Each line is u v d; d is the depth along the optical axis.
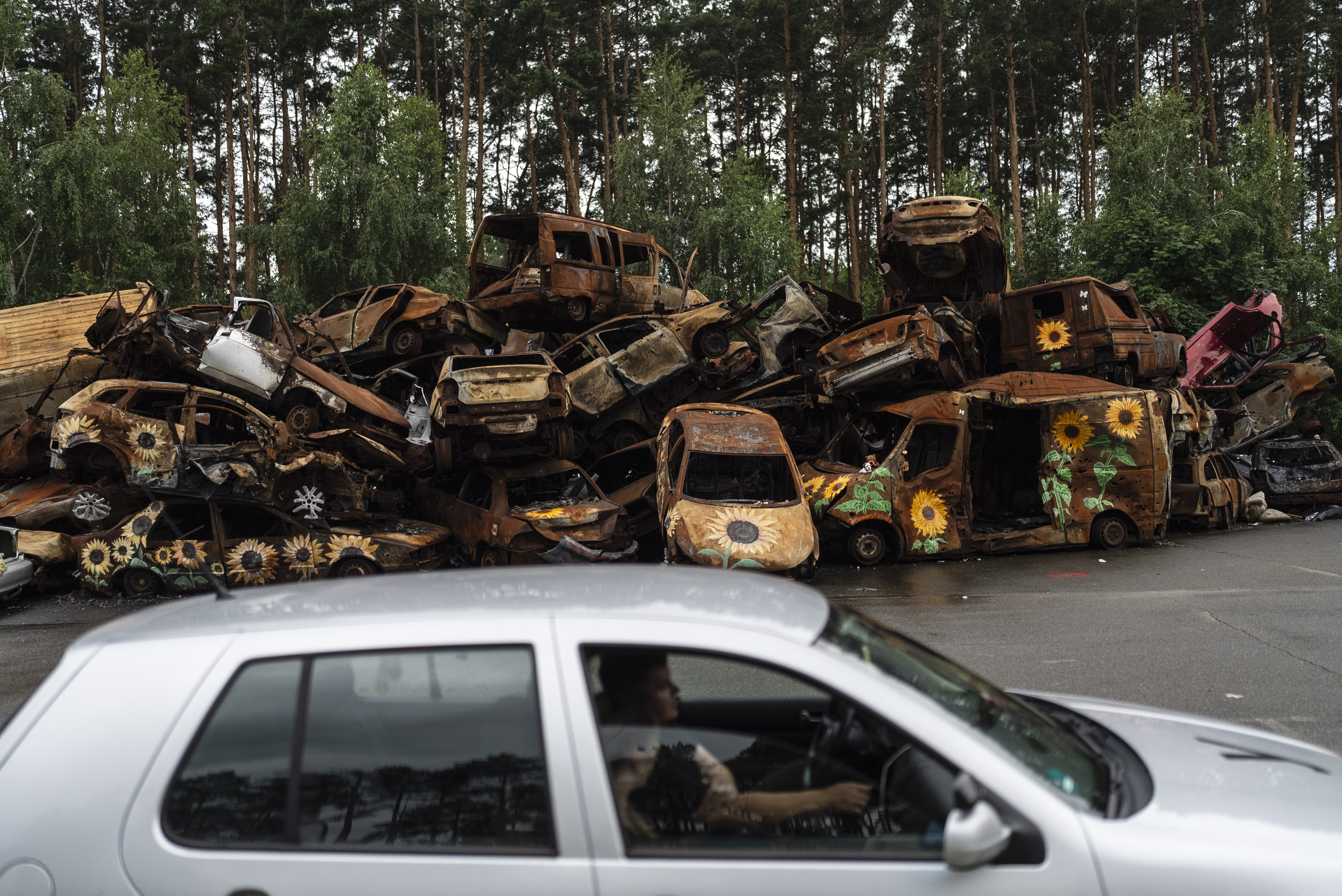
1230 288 25.75
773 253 36.97
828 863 2.04
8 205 28.39
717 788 2.19
